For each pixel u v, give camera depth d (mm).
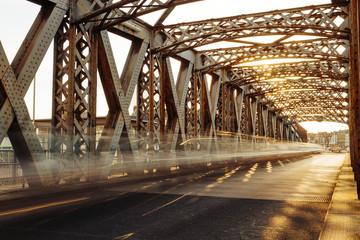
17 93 9484
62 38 11492
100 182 11992
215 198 9375
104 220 6469
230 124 29328
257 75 28281
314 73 28531
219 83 26812
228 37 17188
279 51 21828
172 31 17328
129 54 15914
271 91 36844
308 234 5465
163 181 14125
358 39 7797
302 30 16297
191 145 21750
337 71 25250
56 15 10891
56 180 10773
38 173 10000
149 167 16297
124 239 5129
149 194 10180
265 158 44062
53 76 11422
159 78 17625
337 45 20891
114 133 13680
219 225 6113
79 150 11914
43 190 9656
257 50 22234
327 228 5004
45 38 10469
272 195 9953
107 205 8164
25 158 10078
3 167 11547
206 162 23453
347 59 20906
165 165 17703
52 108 11367
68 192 10070
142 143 16219
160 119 17531
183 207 7961
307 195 9922
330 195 9953
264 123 47094
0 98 9141
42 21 10766
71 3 11461
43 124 19453
